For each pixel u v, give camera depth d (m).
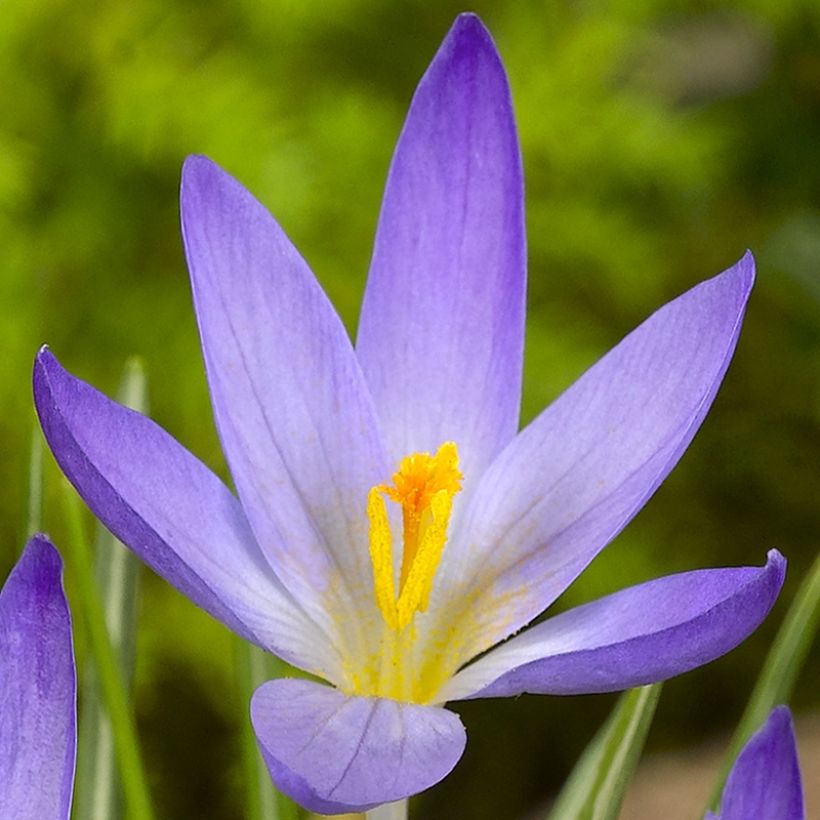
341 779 0.30
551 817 0.34
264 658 0.34
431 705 0.32
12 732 0.30
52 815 0.30
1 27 0.51
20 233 0.53
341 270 0.54
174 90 0.52
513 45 0.60
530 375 0.56
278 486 0.32
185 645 0.52
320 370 0.33
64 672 0.30
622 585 0.56
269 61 0.56
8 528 0.53
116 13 0.53
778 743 0.30
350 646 0.32
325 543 0.33
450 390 0.33
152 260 0.56
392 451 0.33
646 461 0.32
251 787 0.33
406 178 0.33
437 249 0.33
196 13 0.55
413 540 0.32
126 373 0.35
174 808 0.58
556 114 0.57
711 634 0.30
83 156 0.54
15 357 0.52
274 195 0.52
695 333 0.32
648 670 0.30
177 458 0.32
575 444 0.33
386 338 0.33
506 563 0.33
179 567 0.30
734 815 0.30
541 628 0.32
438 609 0.33
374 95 0.59
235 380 0.32
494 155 0.33
